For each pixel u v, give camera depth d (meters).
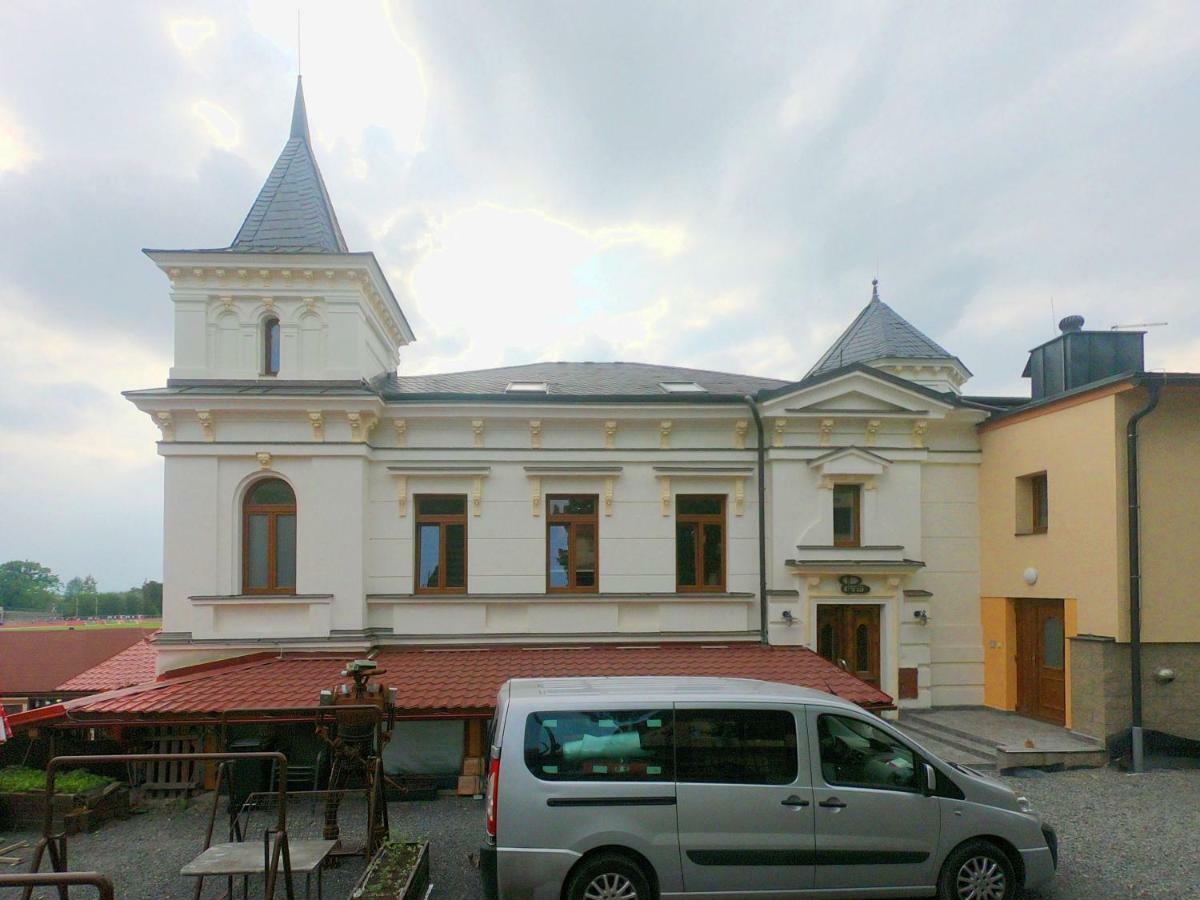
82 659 20.62
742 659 12.12
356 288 12.92
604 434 13.42
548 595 12.96
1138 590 10.80
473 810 9.40
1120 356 13.45
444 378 16.56
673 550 13.30
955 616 13.77
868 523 13.38
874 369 13.18
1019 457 13.02
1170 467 11.03
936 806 6.04
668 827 5.75
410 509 13.05
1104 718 10.66
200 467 12.43
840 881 5.88
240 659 12.12
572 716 5.98
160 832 8.77
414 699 10.14
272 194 14.09
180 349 12.74
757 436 13.52
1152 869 7.08
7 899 6.97
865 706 10.23
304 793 7.76
